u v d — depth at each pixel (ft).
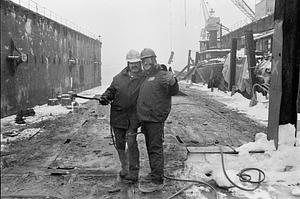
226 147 24.52
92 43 135.03
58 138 30.99
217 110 52.08
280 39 23.27
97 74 148.36
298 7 23.40
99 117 44.75
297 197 16.78
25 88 58.08
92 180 19.25
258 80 63.87
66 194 17.31
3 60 49.26
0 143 28.89
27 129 36.06
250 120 42.04
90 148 26.63
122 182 18.86
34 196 17.01
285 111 23.52
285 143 22.59
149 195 17.15
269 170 20.49
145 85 17.51
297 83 23.48
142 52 17.84
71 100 63.10
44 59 69.82
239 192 17.44
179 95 80.02
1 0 48.01
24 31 57.98
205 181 18.99
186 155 23.44
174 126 37.01
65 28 88.74
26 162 22.86
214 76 109.09
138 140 29.19
